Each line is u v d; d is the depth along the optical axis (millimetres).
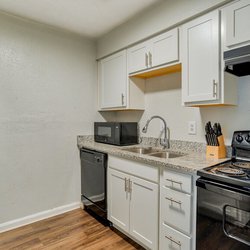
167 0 1866
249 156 1568
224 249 1182
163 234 1600
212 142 1696
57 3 1938
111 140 2496
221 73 1533
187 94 1738
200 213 1309
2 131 2143
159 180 1633
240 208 1103
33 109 2332
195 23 1666
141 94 2518
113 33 2506
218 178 1206
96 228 2188
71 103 2627
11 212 2205
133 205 1873
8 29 2154
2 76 2131
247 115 1660
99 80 2848
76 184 2684
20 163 2256
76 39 2664
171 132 2242
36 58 2342
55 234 2074
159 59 1990
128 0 1892
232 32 1441
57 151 2518
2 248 1853
